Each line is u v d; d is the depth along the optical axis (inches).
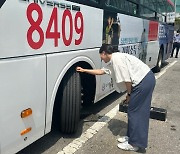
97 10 160.1
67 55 131.4
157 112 191.3
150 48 309.3
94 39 159.3
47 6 112.8
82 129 167.0
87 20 148.5
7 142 102.7
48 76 119.3
